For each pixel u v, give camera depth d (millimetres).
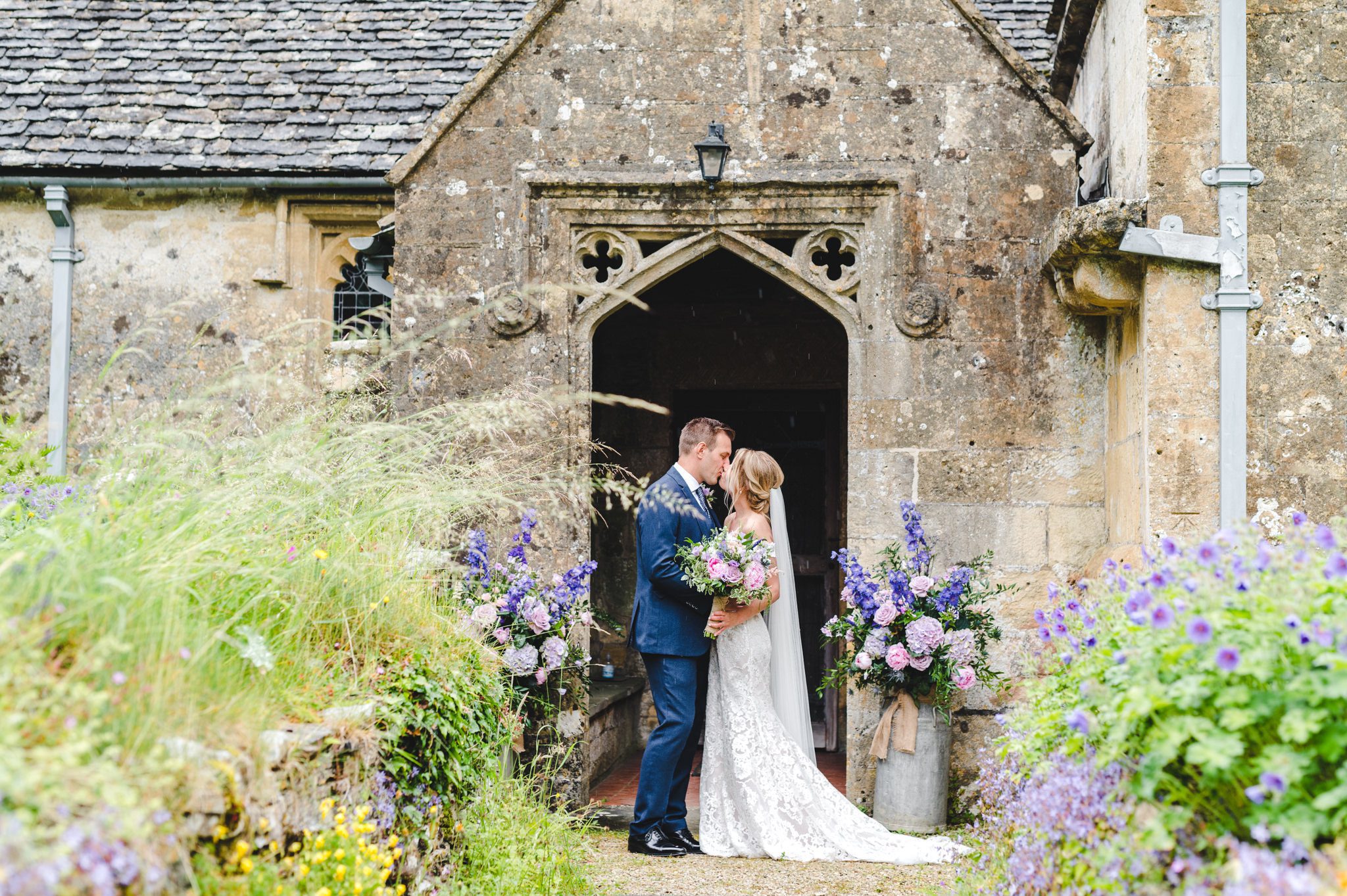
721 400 8672
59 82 8117
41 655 2297
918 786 5297
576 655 5543
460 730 3885
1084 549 5602
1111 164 5844
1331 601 2471
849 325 5766
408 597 4023
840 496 8523
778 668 5523
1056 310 5652
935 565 5602
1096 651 2887
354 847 2770
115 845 1958
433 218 5859
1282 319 4941
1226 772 2334
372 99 7945
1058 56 6891
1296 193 4965
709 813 5137
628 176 5785
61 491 4469
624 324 8586
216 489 3463
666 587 5031
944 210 5691
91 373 7562
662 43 5855
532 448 5727
